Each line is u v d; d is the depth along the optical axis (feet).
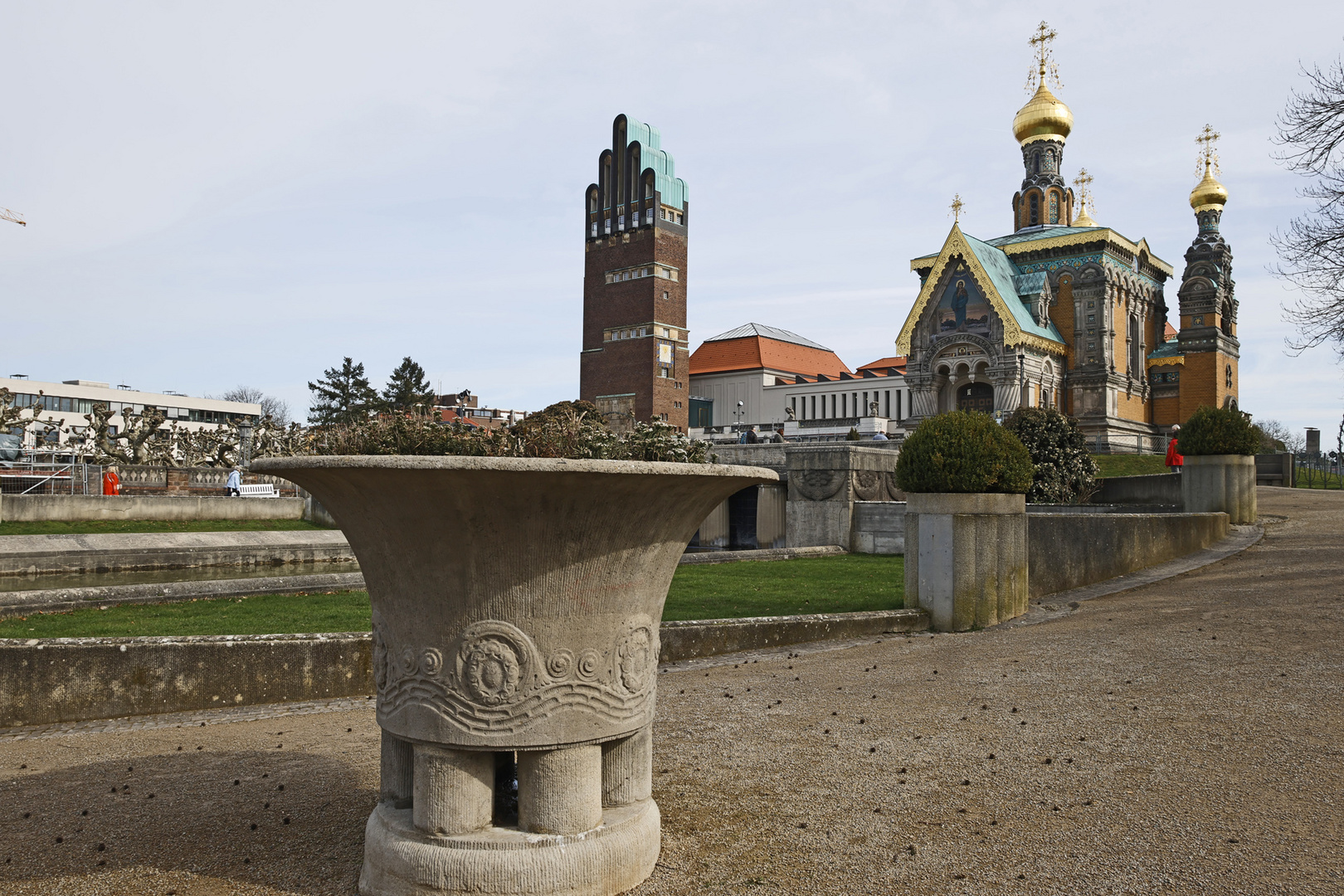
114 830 15.87
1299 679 22.59
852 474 66.90
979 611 34.78
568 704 12.83
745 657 31.01
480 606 12.60
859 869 13.71
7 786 18.44
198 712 25.38
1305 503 71.36
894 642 32.81
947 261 180.14
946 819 15.44
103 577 64.54
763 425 234.79
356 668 27.55
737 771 18.29
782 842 14.78
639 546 13.20
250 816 16.53
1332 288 53.21
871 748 19.40
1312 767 16.63
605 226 249.55
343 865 14.32
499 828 13.07
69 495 80.94
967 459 34.94
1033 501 76.59
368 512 12.64
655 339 239.09
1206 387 187.21
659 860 14.19
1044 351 176.86
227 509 88.94
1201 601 35.76
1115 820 14.98
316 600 42.14
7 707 23.62
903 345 185.98
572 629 12.85
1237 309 199.21
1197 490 61.82
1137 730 19.51
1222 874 12.94
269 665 26.45
